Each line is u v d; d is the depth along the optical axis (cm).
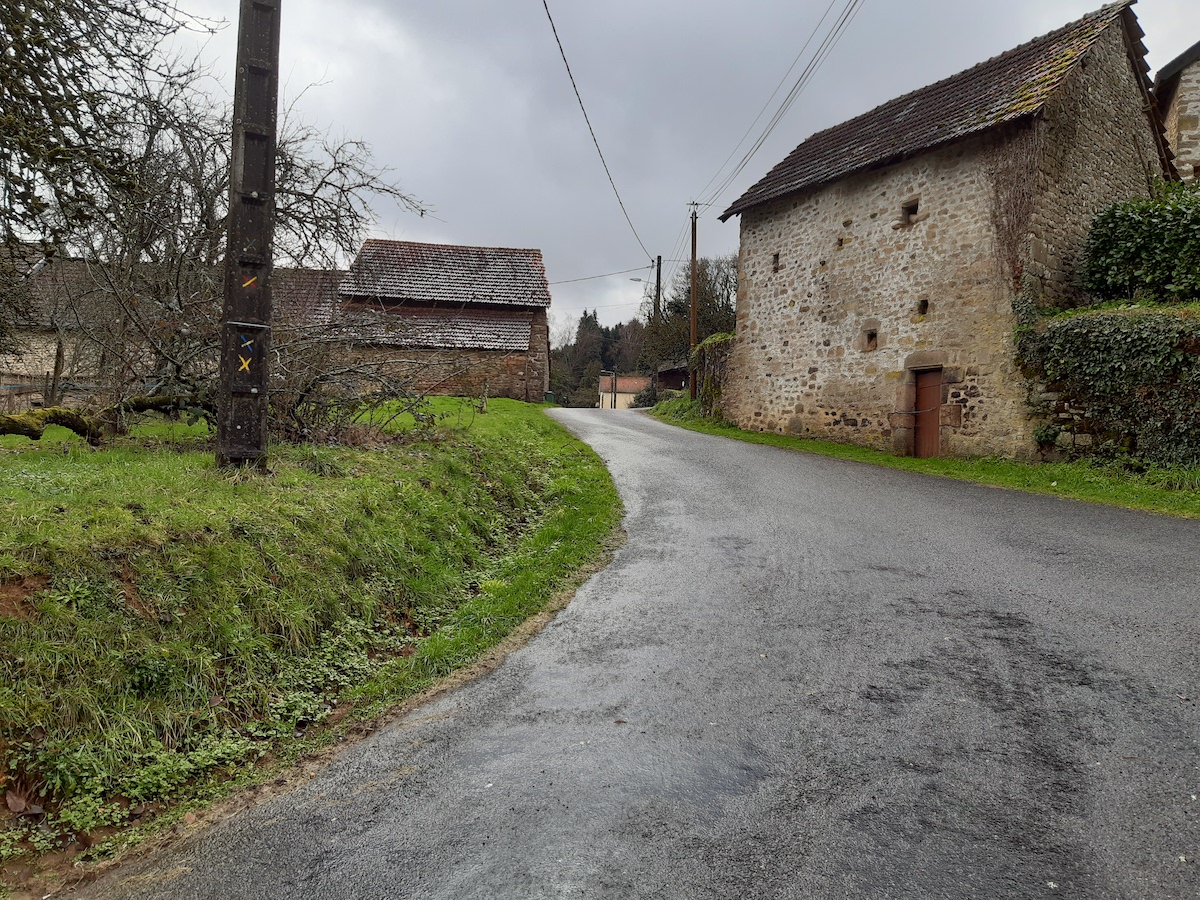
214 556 400
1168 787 275
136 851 261
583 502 843
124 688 316
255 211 569
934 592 514
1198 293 995
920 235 1287
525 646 446
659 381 4200
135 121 664
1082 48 1157
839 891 226
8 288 695
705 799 279
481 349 2256
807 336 1525
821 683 377
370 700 380
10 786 271
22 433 648
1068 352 1038
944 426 1230
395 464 712
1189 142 1388
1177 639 411
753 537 686
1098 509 795
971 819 260
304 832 269
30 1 484
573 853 248
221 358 566
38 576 335
